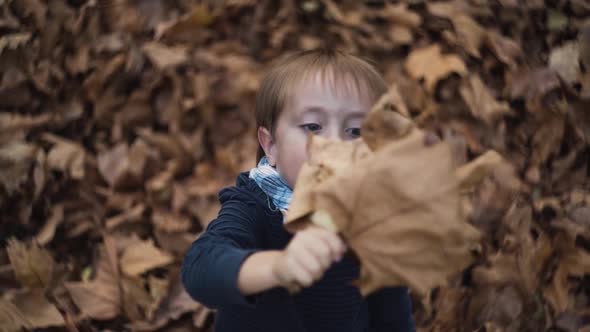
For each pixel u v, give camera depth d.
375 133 0.74
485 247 1.91
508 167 2.05
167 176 2.19
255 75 2.51
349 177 0.68
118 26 2.44
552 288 1.77
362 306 1.26
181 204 2.13
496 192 1.99
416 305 1.85
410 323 1.35
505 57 2.21
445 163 0.67
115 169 2.13
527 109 2.12
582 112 2.01
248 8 2.69
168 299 1.79
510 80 2.18
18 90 2.09
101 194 2.11
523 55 2.22
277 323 1.15
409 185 0.66
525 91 2.13
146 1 2.56
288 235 1.14
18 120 2.04
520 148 2.11
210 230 1.06
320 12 2.68
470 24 2.33
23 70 2.11
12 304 1.60
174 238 2.02
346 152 0.78
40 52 2.17
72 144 2.10
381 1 2.64
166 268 1.95
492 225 1.95
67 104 2.21
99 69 2.29
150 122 2.36
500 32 2.34
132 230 2.06
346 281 1.17
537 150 2.06
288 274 0.72
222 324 1.23
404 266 0.68
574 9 2.29
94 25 2.35
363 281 0.69
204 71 2.49
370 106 1.15
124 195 2.12
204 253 0.95
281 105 1.16
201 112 2.39
